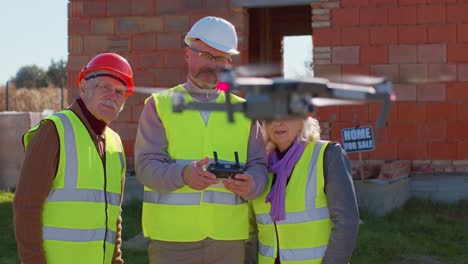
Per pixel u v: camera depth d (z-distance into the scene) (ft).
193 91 12.85
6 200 37.63
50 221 11.51
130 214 31.96
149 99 13.19
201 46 12.59
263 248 13.07
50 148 11.32
